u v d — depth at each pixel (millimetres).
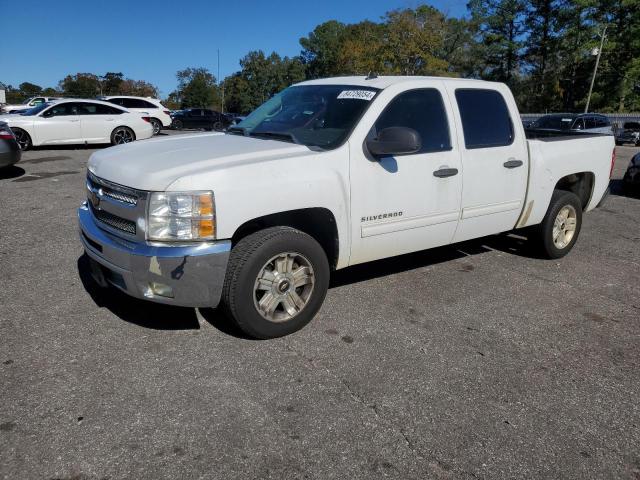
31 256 5242
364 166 3898
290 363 3395
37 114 14602
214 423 2770
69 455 2492
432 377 3324
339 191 3766
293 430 2750
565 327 4152
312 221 3939
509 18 62000
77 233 6113
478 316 4277
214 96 96688
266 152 3668
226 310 3527
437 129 4391
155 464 2463
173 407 2885
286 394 3057
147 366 3279
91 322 3830
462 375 3365
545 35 59750
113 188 3477
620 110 51562
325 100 4367
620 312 4496
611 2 51938
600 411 3059
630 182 10789
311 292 3779
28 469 2395
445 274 5242
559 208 5617
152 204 3205
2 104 41406
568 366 3551
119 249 3340
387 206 4078
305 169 3598
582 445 2756
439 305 4453
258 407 2924
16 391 2965
